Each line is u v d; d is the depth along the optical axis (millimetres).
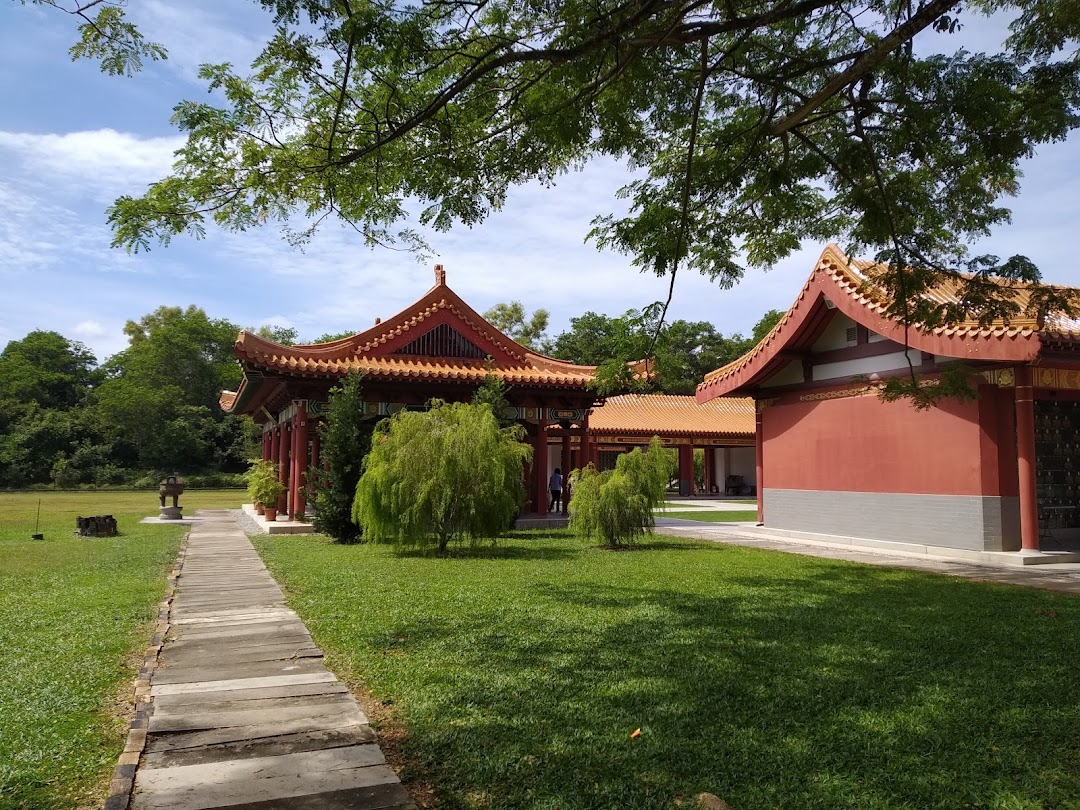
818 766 4160
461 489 13977
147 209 6344
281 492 21594
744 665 6059
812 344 17312
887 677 5750
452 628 7414
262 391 22578
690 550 14602
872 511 15523
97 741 4605
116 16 5492
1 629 7492
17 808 3750
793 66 7398
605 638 6957
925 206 8062
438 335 20828
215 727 4848
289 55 6086
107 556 13898
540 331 51844
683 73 7691
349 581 10469
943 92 7242
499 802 3773
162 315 74375
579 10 6477
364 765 4262
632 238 7727
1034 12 7246
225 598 9477
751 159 8273
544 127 7348
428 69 6195
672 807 3688
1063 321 12375
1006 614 8125
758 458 19484
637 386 7723
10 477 57719
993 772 4102
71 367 76875
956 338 12844
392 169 7480
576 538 16922
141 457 63531
